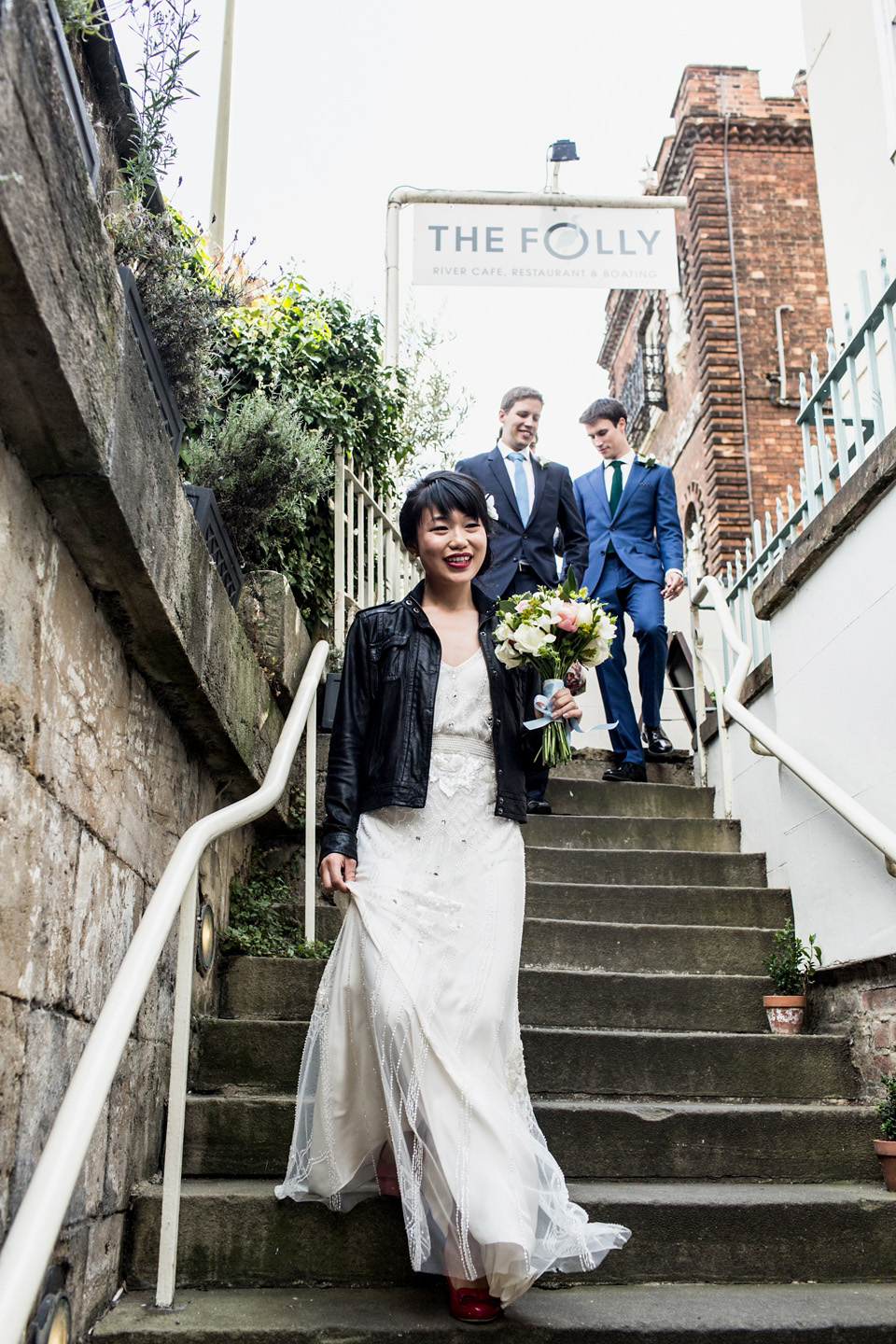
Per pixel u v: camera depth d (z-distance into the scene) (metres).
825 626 4.03
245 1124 2.96
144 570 2.25
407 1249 2.62
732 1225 2.75
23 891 1.83
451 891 2.53
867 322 3.93
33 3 1.54
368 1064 2.45
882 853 3.49
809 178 14.63
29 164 1.51
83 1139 1.55
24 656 1.86
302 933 4.23
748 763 5.33
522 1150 2.31
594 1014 3.88
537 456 5.62
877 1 6.79
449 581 2.83
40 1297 1.92
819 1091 3.56
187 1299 2.47
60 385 1.68
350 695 2.78
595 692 7.80
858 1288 2.67
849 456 4.43
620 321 20.06
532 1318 2.36
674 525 6.26
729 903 4.59
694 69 14.95
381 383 6.43
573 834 5.31
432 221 7.80
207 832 2.56
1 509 1.75
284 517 4.91
